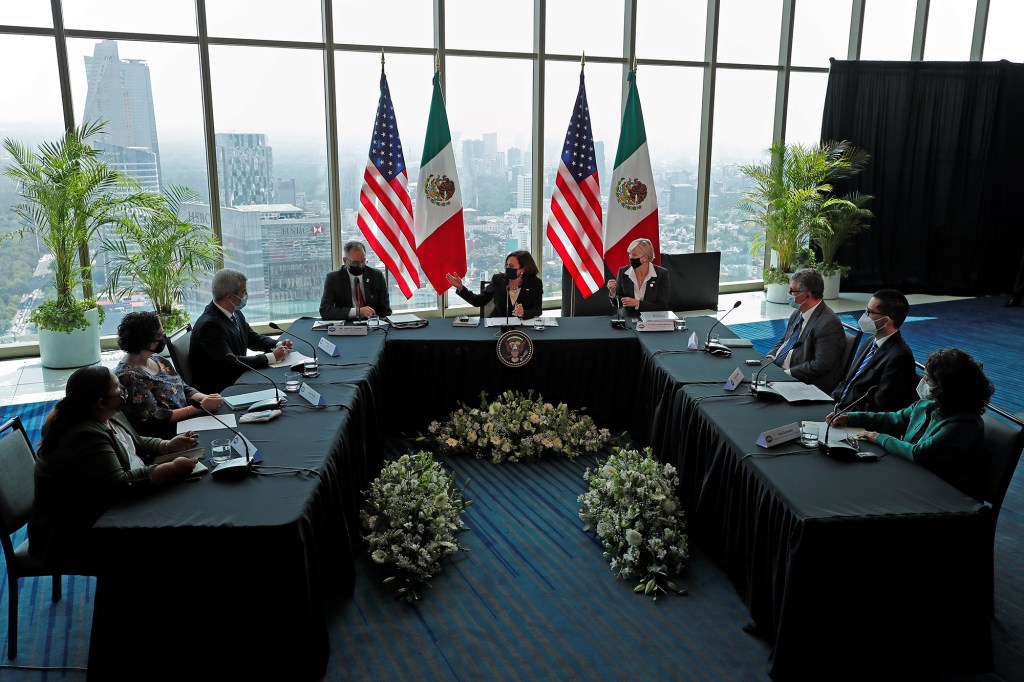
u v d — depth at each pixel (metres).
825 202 8.54
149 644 2.41
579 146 5.95
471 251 7.90
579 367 4.72
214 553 2.34
